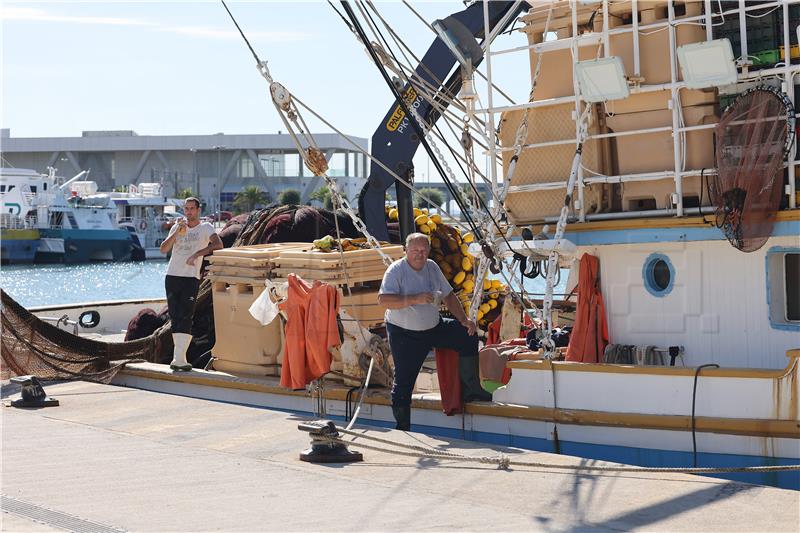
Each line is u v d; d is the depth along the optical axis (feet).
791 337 25.35
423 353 28.58
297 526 18.47
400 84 38.14
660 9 27.84
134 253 266.16
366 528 18.28
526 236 28.91
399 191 42.73
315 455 24.39
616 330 27.89
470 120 32.27
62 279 185.88
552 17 29.50
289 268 33.81
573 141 28.19
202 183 305.32
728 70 24.84
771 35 26.23
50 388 37.27
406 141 42.42
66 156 309.63
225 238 50.16
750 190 24.95
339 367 33.01
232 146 295.48
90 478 22.75
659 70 27.14
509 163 30.17
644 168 27.68
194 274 37.91
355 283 33.78
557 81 29.35
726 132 25.34
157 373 37.88
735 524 18.30
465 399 28.63
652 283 27.32
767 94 25.04
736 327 26.11
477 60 34.04
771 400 23.71
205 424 29.55
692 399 24.67
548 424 26.81
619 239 27.43
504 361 29.63
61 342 39.50
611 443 25.73
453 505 19.93
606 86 26.50
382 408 30.73
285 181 297.94
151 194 282.56
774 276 25.55
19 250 240.32
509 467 23.17
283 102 30.86
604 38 27.53
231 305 36.47
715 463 24.30
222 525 18.62
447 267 41.73
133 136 302.04
